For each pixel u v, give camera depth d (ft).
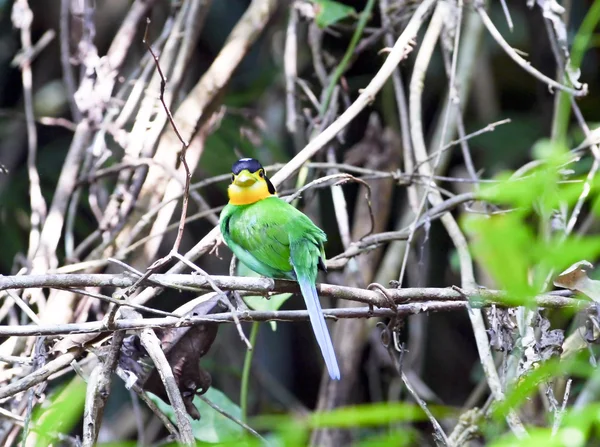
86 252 42.45
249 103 45.91
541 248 9.78
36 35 48.24
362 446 12.60
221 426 26.66
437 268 45.68
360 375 44.21
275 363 45.75
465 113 46.21
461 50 40.52
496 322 21.21
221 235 25.75
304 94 41.04
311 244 23.35
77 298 28.73
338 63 39.17
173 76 33.12
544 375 15.80
